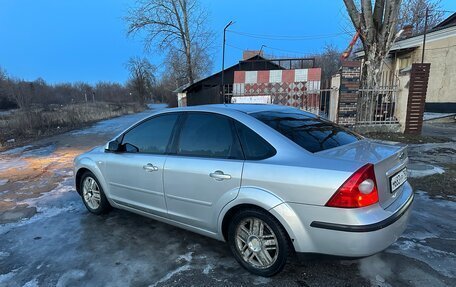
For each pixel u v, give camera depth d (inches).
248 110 126.3
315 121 133.3
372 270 112.6
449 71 682.8
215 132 123.0
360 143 121.2
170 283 109.8
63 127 725.9
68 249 136.6
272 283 107.3
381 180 97.7
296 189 97.4
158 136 142.2
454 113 631.8
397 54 841.5
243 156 112.3
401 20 685.3
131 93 2655.0
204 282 109.7
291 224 98.5
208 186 117.8
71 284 111.0
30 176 276.1
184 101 1124.5
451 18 836.0
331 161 97.5
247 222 112.9
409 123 414.9
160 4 1170.0
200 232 126.9
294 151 104.7
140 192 145.6
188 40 1236.5
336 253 94.0
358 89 419.5
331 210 92.1
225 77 875.4
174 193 130.2
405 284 104.1
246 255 114.7
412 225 147.3
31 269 121.6
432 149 319.0
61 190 227.5
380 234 91.6
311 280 108.0
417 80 405.1
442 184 202.8
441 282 104.7
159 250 133.5
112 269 119.7
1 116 917.2
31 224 165.3
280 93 502.0
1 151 431.5
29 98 917.8
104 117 1072.8
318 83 502.9
